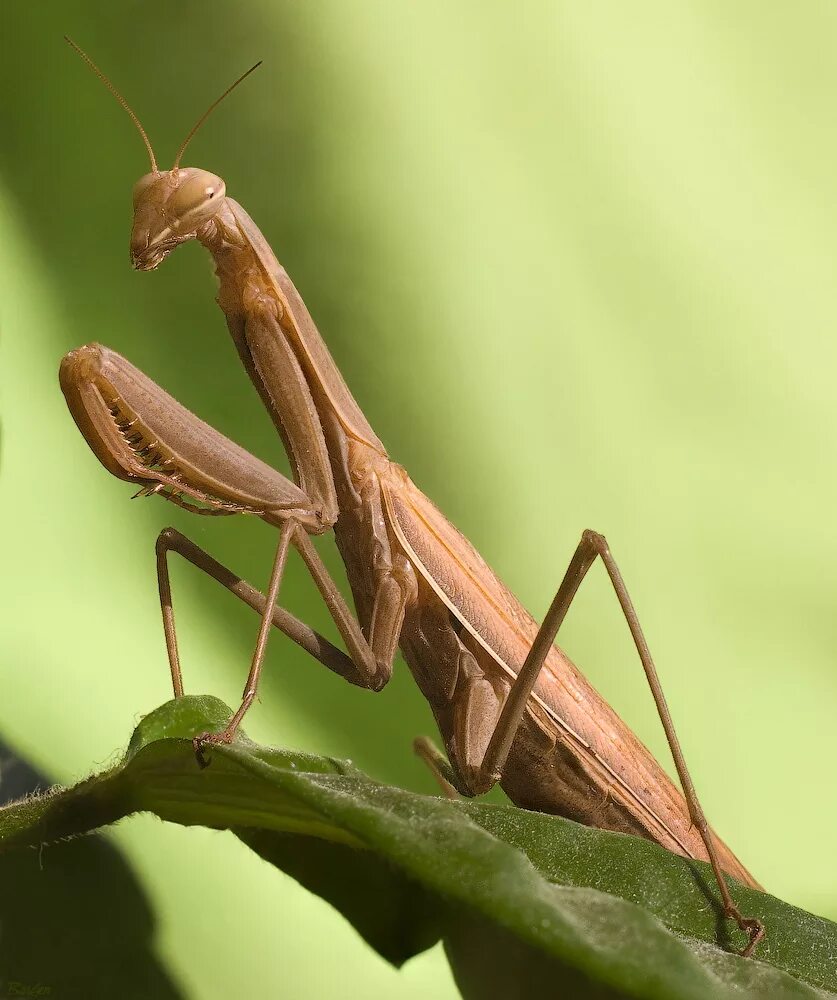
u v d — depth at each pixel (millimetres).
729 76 294
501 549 289
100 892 255
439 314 290
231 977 256
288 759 254
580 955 226
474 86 291
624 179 293
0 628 268
